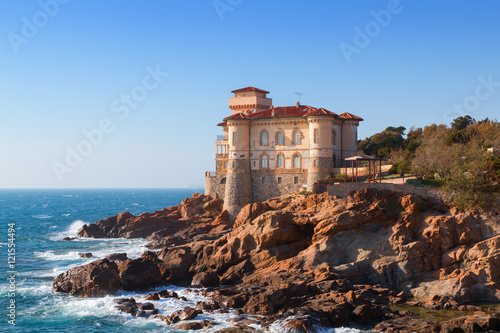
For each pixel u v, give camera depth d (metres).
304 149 97.19
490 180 63.94
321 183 88.75
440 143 89.69
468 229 60.59
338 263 63.47
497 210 61.78
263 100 115.12
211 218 105.38
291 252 68.31
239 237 70.00
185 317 50.81
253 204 87.38
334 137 98.38
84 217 184.00
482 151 71.31
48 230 134.25
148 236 103.56
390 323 48.00
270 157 100.31
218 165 110.25
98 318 52.16
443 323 47.19
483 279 56.03
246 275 65.56
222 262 68.69
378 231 64.94
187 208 110.06
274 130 100.00
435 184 75.12
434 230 61.38
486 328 46.34
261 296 52.97
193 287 63.75
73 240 107.06
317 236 66.69
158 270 64.44
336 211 68.06
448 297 53.94
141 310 53.53
